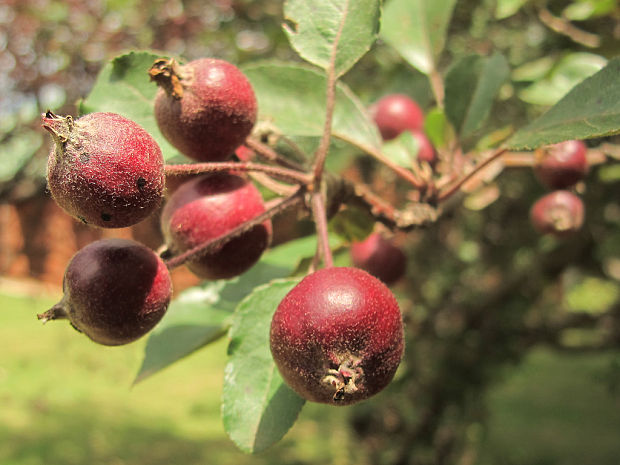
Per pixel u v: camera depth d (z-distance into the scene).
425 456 0.57
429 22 0.30
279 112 0.24
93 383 1.11
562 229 0.26
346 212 0.23
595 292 0.95
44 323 0.15
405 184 0.55
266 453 0.84
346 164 0.31
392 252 0.26
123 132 0.14
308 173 0.20
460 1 0.56
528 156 0.28
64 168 0.14
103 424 0.91
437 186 0.24
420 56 0.30
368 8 0.19
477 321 0.56
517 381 1.17
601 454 0.82
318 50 0.19
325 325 0.14
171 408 1.02
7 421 0.88
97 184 0.14
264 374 0.18
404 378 0.56
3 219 1.57
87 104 0.20
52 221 1.56
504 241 0.57
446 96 0.26
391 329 0.15
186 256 0.16
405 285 0.59
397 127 0.29
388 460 0.62
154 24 0.76
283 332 0.15
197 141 0.18
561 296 0.81
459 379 0.56
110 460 0.77
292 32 0.19
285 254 0.24
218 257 0.18
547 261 0.53
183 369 1.27
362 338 0.14
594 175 0.42
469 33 0.59
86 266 0.15
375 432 0.68
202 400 1.07
